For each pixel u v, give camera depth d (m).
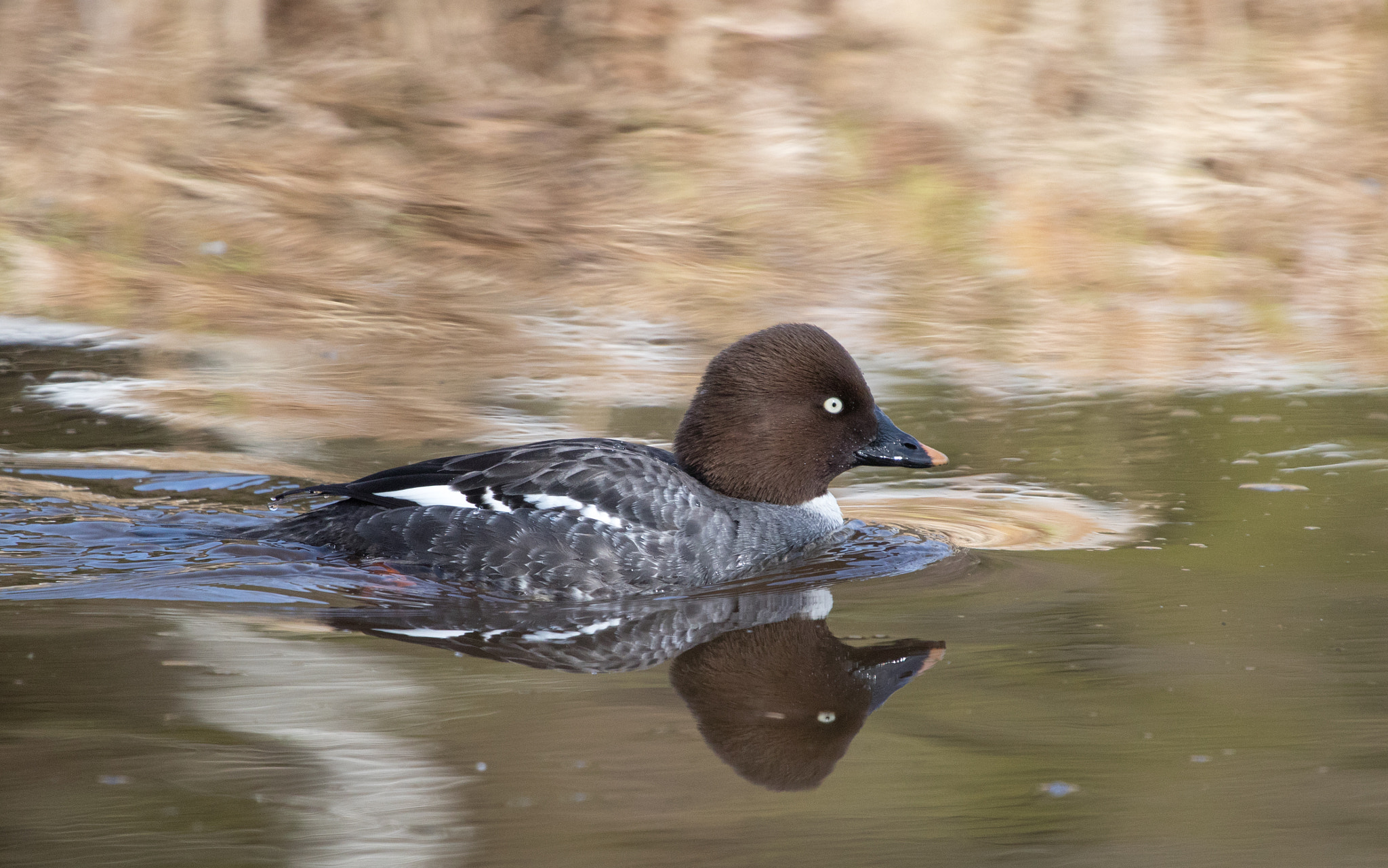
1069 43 22.95
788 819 5.96
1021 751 6.63
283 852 5.65
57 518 10.34
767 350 10.24
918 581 9.38
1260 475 11.62
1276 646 7.96
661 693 7.31
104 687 7.21
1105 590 9.02
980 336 16.48
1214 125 21.75
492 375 14.73
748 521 9.87
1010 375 15.05
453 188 20.02
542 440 12.51
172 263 18.08
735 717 7.01
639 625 8.55
